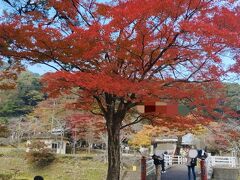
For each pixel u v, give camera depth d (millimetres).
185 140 31641
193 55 9867
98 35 9305
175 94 9703
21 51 10359
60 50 10078
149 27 9469
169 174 20531
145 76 10828
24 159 44062
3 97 38750
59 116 41781
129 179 22844
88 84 9102
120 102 11828
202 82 10742
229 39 9102
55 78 9398
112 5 10570
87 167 41375
